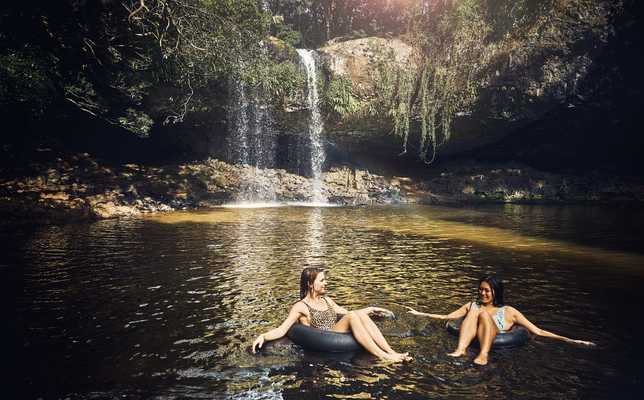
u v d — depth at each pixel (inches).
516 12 778.8
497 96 791.1
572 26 733.9
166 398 138.3
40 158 692.1
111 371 156.2
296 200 820.0
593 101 785.6
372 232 471.5
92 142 797.9
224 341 182.1
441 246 394.3
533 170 929.5
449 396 138.6
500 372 154.1
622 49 726.5
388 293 249.1
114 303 229.5
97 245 383.2
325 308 189.0
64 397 138.7
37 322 202.4
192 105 731.4
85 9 544.7
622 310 220.7
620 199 842.2
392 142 901.2
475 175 918.4
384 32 1000.2
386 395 139.3
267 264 319.6
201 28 586.6
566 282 273.6
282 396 139.2
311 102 807.7
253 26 660.7
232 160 866.8
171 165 810.2
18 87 480.4
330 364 160.1
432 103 819.4
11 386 145.7
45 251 355.3
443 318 203.5
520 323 187.3
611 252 368.8
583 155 916.6
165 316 211.5
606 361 163.2
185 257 340.5
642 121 813.9
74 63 590.2
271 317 210.8
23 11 511.8
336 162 932.0
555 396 139.2
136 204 634.8
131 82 623.2
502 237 443.5
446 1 815.7
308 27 1093.8
